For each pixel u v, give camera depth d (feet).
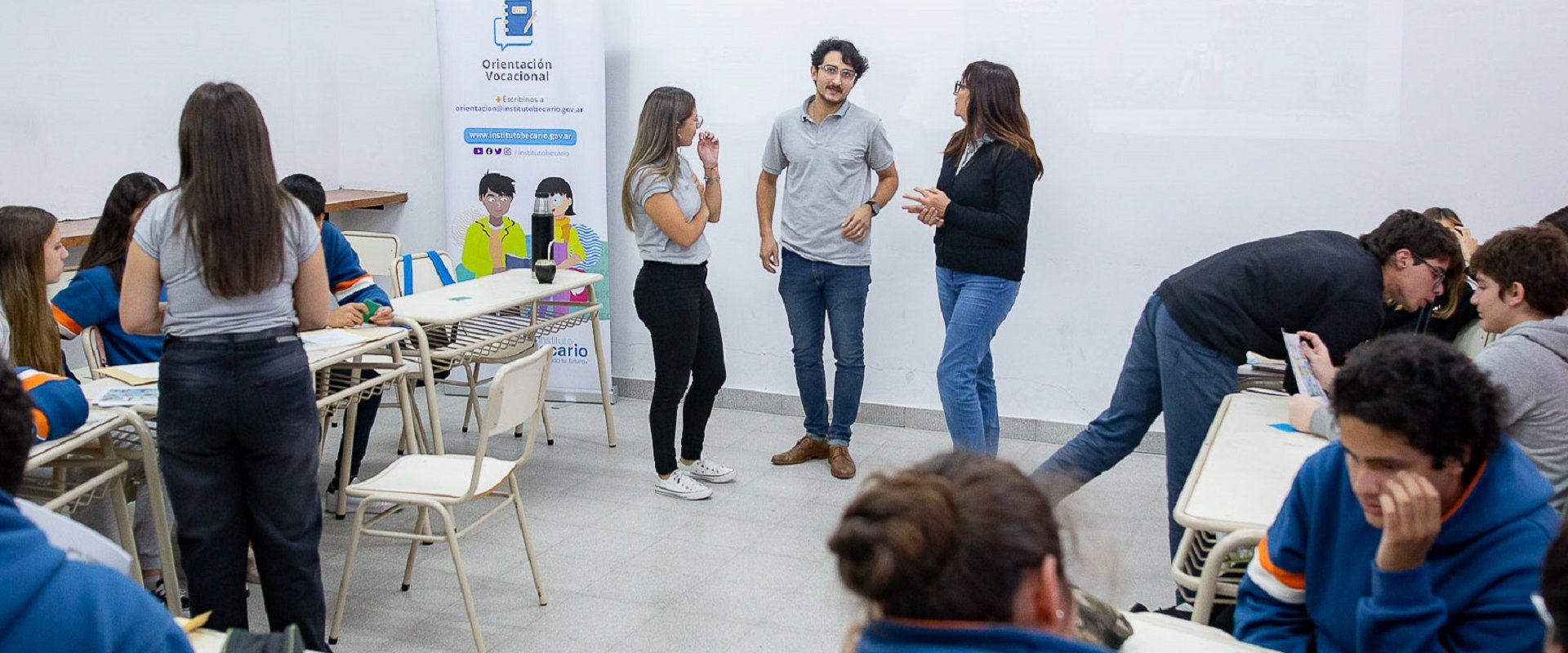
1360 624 4.82
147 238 7.47
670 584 10.76
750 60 15.76
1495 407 4.55
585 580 10.87
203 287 7.44
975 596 3.21
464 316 11.55
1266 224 13.96
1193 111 13.94
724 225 16.34
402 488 9.62
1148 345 9.84
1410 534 4.53
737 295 16.49
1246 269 9.04
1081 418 15.11
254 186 7.30
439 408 16.80
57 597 3.88
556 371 16.99
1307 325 8.89
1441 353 4.56
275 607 8.23
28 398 4.15
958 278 13.03
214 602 7.93
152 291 7.60
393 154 17.79
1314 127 13.57
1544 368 6.56
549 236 13.82
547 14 15.93
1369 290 8.59
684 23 16.02
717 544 11.73
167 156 15.58
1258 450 7.62
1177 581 6.62
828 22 15.26
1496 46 12.85
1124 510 12.71
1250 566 5.74
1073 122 14.42
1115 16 14.03
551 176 16.34
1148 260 14.46
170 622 4.17
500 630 9.82
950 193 12.97
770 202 14.37
